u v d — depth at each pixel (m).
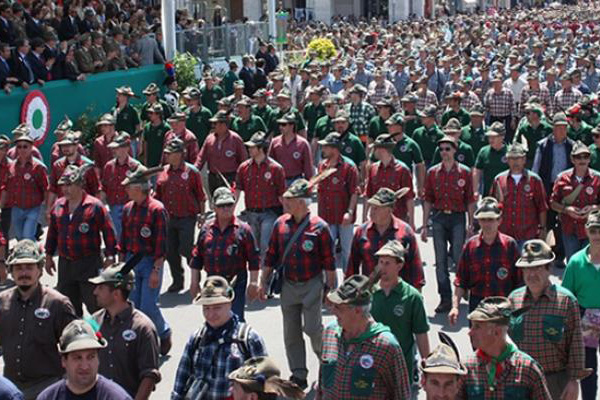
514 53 36.31
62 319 9.64
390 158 15.84
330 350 8.29
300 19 83.94
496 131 17.12
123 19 34.38
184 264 18.31
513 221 14.58
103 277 9.04
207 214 16.02
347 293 8.02
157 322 13.05
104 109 28.91
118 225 17.30
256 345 8.80
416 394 11.28
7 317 9.62
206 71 30.23
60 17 29.50
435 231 15.34
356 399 8.09
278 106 23.67
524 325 9.09
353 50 44.91
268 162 16.52
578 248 15.16
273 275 12.00
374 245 11.48
